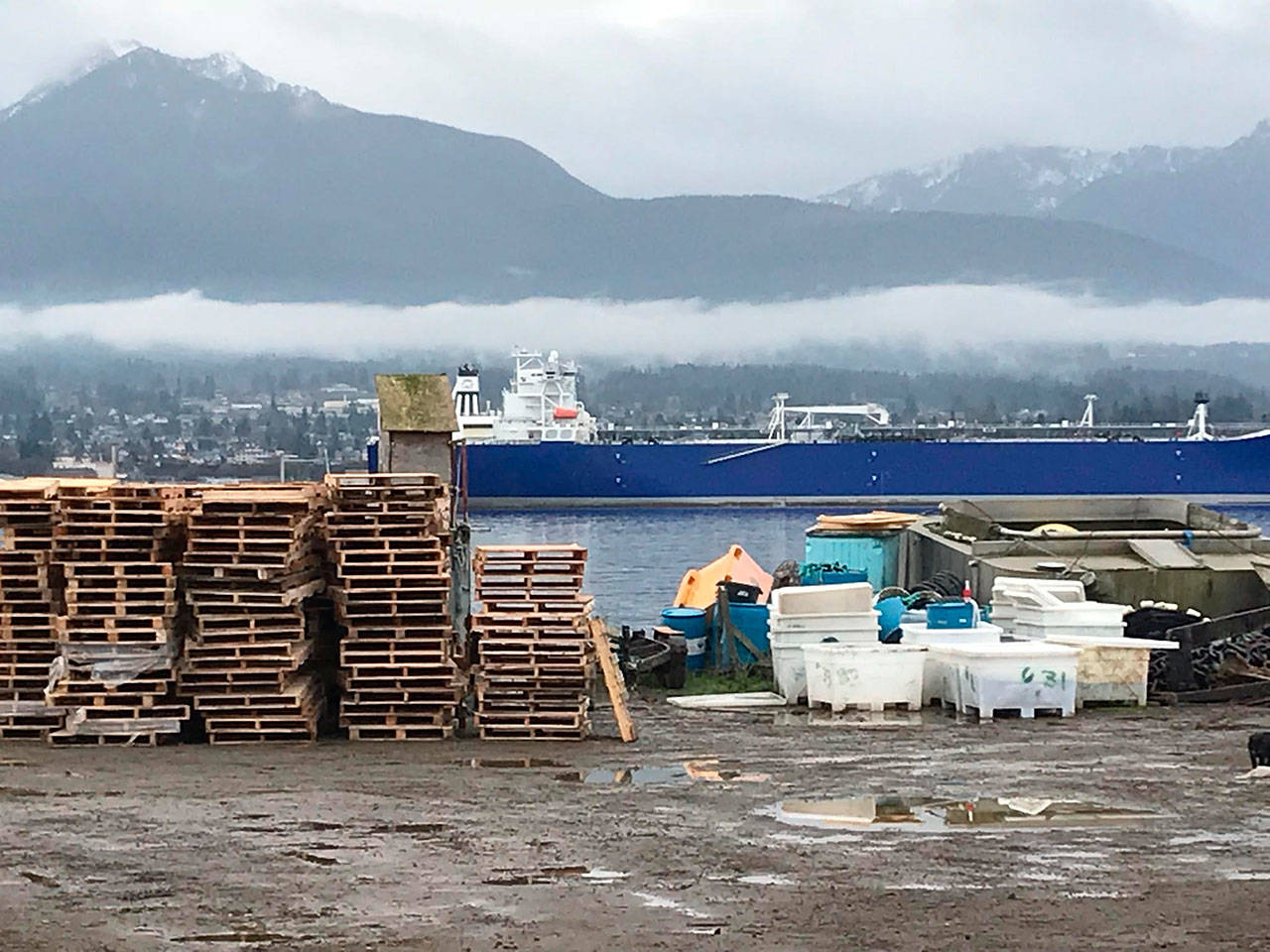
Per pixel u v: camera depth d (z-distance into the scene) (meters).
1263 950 8.66
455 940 8.83
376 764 16.42
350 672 18.25
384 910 9.55
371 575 18.14
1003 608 22.91
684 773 15.78
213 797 14.01
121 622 17.59
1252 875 10.66
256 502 17.66
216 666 17.86
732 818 13.03
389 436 22.59
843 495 87.31
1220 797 14.11
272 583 17.86
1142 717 20.31
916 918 9.38
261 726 17.94
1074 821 12.88
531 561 18.92
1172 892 10.08
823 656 20.92
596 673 23.02
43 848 11.48
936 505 86.81
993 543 28.67
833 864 11.03
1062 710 20.36
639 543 68.06
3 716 17.84
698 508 88.19
